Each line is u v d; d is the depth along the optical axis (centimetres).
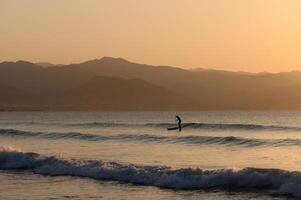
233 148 4862
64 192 2559
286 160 3766
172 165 3475
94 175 3048
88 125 10681
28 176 3145
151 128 9075
